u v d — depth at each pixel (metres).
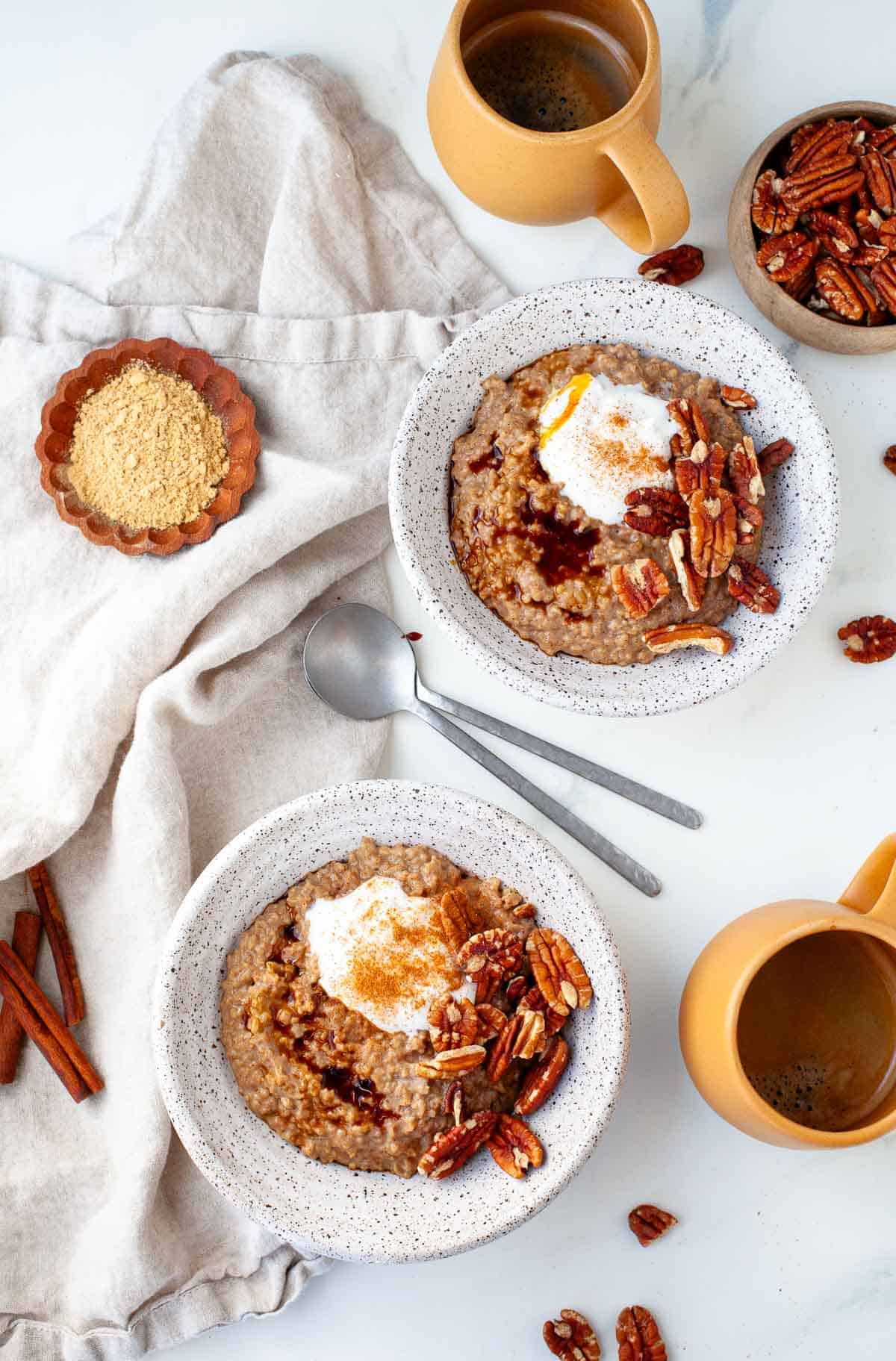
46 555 0.89
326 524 0.87
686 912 0.89
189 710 0.87
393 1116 0.81
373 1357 0.88
